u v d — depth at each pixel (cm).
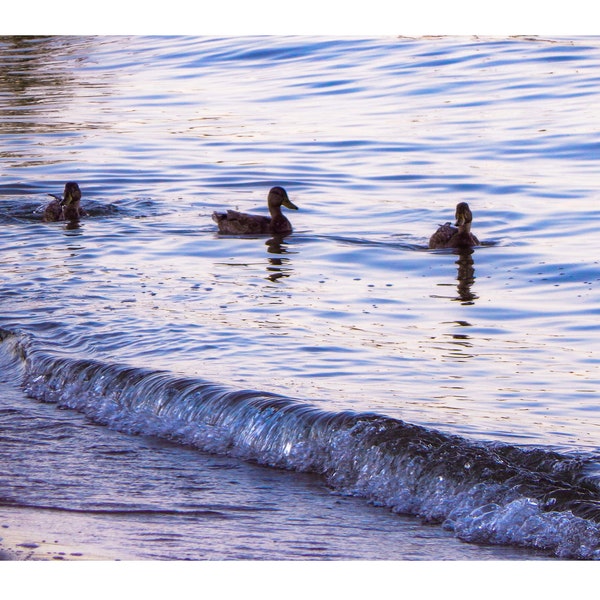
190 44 5931
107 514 1201
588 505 1164
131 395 1541
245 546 1114
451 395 1488
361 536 1147
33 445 1426
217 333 1772
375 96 4331
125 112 4356
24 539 1124
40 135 3928
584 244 2362
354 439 1327
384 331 1795
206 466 1355
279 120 4019
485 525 1157
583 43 5122
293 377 1557
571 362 1631
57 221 2703
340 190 2991
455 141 3509
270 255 2347
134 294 2023
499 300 1986
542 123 3669
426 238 2486
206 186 3097
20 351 1741
